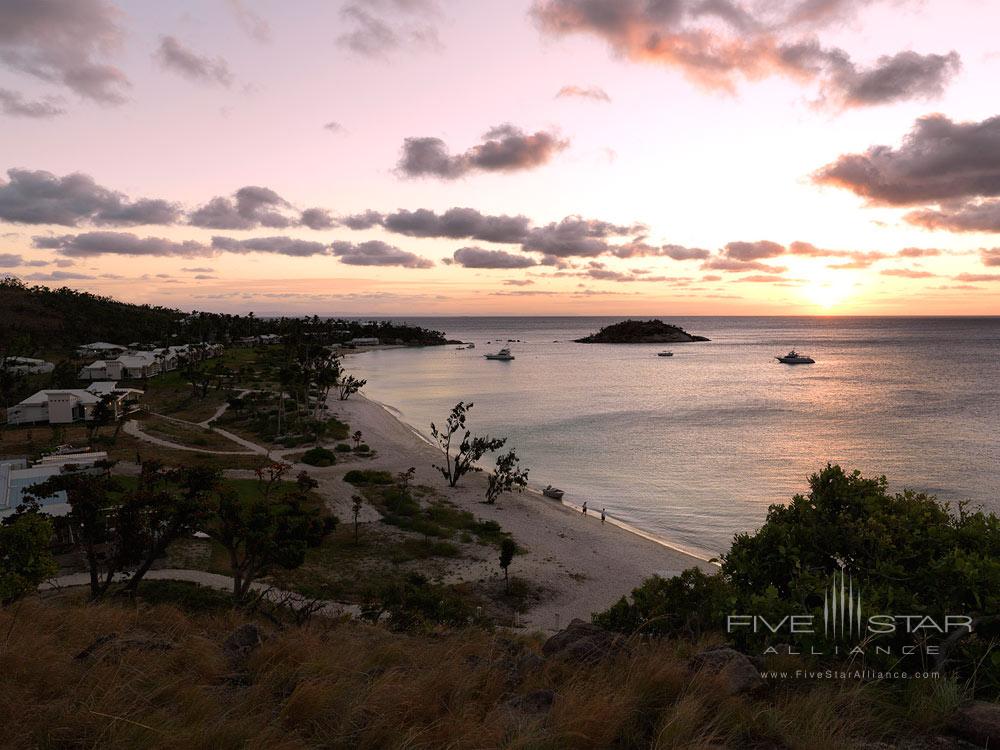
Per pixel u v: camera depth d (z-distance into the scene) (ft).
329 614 87.40
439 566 137.90
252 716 16.70
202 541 131.03
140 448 226.38
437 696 18.63
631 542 170.30
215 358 555.28
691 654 23.79
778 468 252.42
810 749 15.87
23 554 78.89
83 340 558.97
